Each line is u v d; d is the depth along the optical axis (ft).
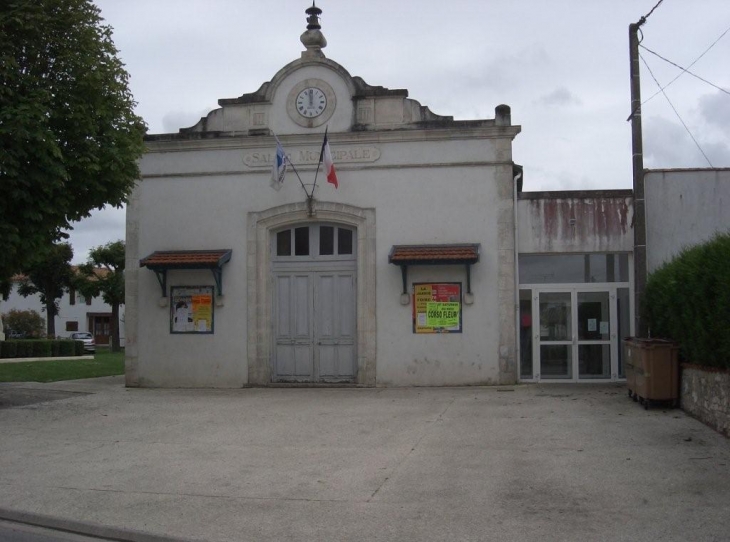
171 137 59.47
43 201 43.60
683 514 22.58
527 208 56.18
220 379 58.13
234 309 58.34
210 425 40.06
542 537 20.85
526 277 56.70
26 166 42.55
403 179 56.90
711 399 36.09
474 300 55.42
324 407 45.98
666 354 41.47
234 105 59.00
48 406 47.55
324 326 58.23
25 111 41.42
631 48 48.26
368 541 20.97
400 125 57.00
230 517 23.48
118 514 24.02
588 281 56.13
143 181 60.08
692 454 30.42
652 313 46.01
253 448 33.91
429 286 55.88
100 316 246.06
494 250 55.62
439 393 51.67
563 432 35.78
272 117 58.59
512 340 55.01
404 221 56.65
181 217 59.47
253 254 58.29
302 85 58.34
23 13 43.06
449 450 32.45
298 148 58.18
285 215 58.13
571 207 55.77
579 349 55.88
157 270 58.08
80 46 45.60
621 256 55.93
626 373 47.98
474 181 56.13
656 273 46.44
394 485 26.78
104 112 45.96
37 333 197.98
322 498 25.35
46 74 45.09
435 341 55.67
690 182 54.34
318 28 58.85
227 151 59.16
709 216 54.13
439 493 25.59
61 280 162.91
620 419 38.88
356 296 57.52
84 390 56.80
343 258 58.23
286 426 39.45
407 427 38.37
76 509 24.67
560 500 24.38
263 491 26.40
